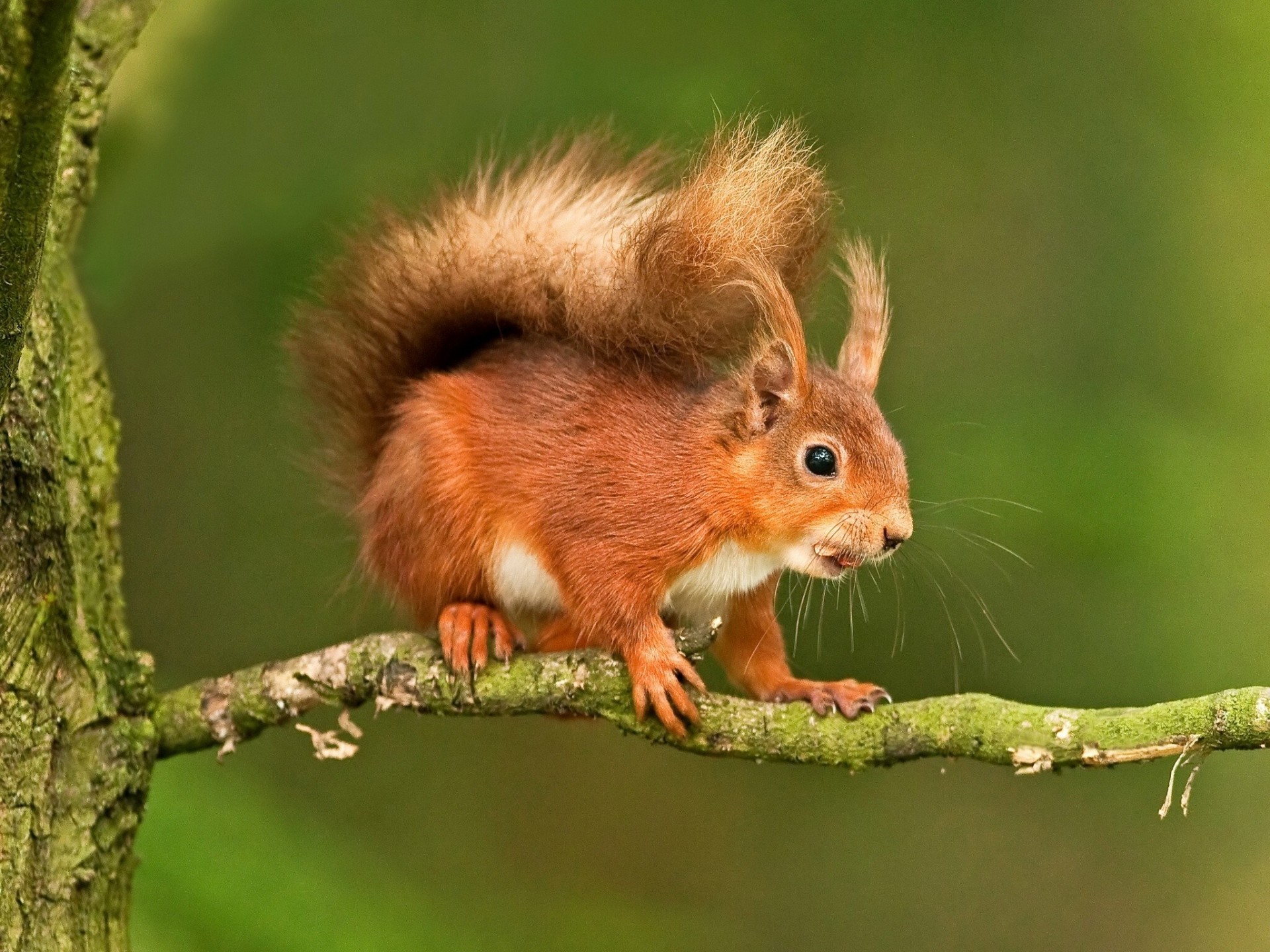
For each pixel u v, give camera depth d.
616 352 7.89
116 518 7.05
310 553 11.72
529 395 7.80
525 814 12.23
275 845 9.40
